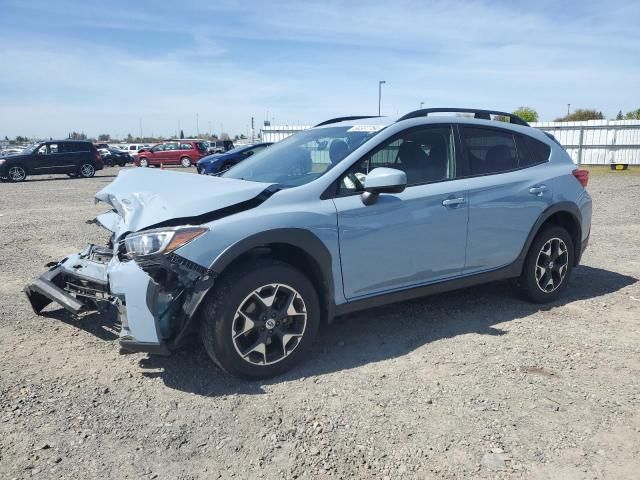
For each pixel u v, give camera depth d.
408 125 4.20
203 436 2.88
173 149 35.81
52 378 3.55
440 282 4.26
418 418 3.02
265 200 3.52
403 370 3.62
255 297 3.37
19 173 22.61
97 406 3.19
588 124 28.73
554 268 4.98
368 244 3.80
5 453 2.72
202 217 3.36
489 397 3.26
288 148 4.59
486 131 4.65
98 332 4.35
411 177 4.13
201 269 3.19
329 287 3.68
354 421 3.00
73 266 4.21
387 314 4.70
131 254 3.21
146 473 2.58
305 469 2.60
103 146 43.69
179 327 3.31
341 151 4.03
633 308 4.89
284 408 3.14
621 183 18.16
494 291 5.35
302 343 3.58
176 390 3.38
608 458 2.68
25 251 7.46
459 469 2.59
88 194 16.16
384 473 2.57
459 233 4.26
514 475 2.55
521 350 3.93
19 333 4.31
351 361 3.76
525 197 4.62
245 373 3.40
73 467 2.62
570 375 3.55
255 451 2.74
